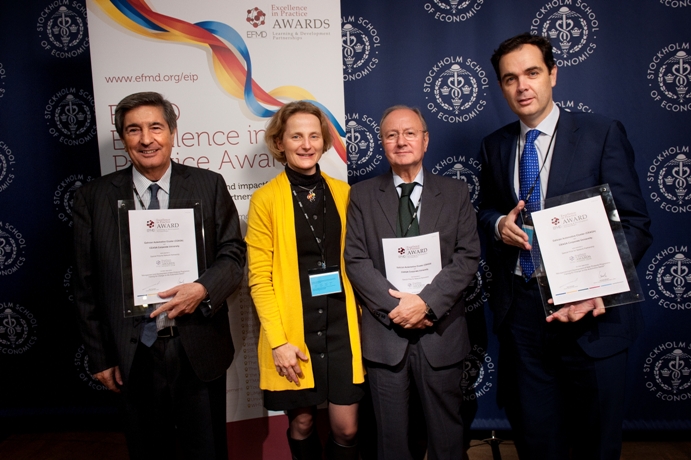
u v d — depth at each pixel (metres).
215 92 1.94
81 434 2.35
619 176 1.50
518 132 1.75
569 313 1.48
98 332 1.52
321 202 1.67
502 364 2.26
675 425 2.26
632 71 2.17
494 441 2.27
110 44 1.89
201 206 1.54
